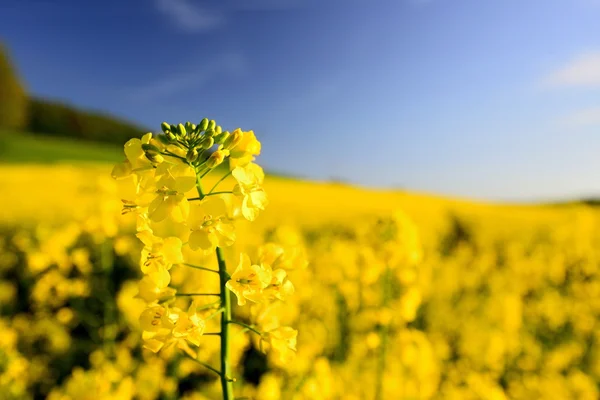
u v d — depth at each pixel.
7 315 8.59
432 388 5.46
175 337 2.01
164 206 2.02
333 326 6.64
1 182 24.30
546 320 10.23
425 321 9.10
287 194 27.27
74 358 7.02
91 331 6.93
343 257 4.63
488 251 15.84
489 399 6.38
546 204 43.25
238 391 5.27
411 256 4.27
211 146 2.18
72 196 18.19
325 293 6.78
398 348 4.84
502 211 28.83
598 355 8.85
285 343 2.32
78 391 4.82
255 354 5.80
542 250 15.05
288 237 5.48
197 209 2.05
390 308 4.32
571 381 7.41
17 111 71.50
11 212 14.67
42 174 28.64
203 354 4.50
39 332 7.21
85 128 90.12
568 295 12.03
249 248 7.95
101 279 7.48
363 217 18.16
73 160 50.19
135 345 6.43
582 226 15.00
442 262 13.11
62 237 6.73
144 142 2.19
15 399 5.64
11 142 54.22
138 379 5.34
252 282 2.14
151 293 2.08
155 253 2.06
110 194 6.94
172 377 5.59
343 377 5.46
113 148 72.19
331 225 16.33
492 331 8.14
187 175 2.11
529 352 8.67
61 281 6.81
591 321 10.19
